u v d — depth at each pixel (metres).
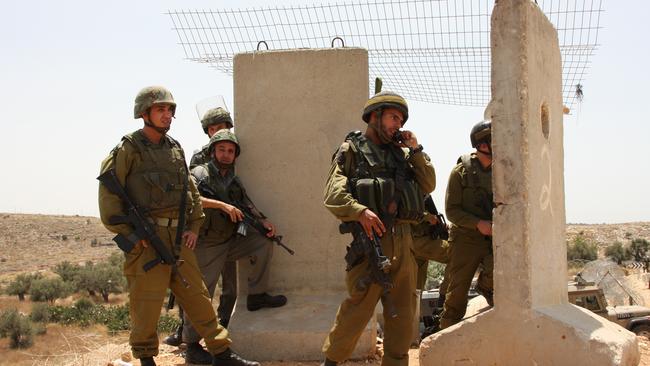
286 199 6.06
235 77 6.15
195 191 4.92
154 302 4.58
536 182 4.46
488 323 4.41
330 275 5.99
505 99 4.27
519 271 4.30
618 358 4.04
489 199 5.50
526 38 4.26
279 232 6.04
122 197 4.54
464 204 5.56
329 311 5.75
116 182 4.53
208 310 4.82
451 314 5.79
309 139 6.05
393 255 4.20
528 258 4.28
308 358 5.52
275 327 5.60
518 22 4.25
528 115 4.30
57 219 101.50
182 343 6.24
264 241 5.76
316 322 5.63
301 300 5.91
